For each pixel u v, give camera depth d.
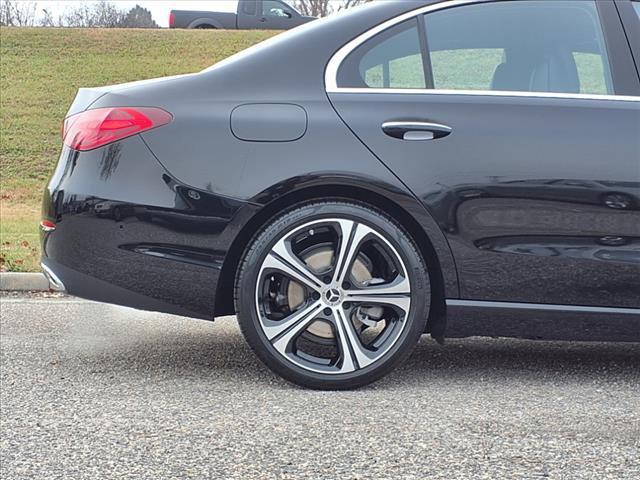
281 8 24.22
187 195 3.52
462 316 3.59
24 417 3.30
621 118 3.55
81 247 3.57
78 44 22.20
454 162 3.51
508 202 3.50
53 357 4.26
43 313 5.43
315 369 3.61
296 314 3.58
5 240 8.21
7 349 4.43
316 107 3.58
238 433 3.11
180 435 3.09
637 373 3.99
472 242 3.53
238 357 4.27
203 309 3.59
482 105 3.58
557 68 3.67
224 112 3.58
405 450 2.94
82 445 3.00
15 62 20.73
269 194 3.50
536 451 2.93
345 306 3.59
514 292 3.56
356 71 3.66
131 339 4.70
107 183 3.55
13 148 16.11
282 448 2.96
